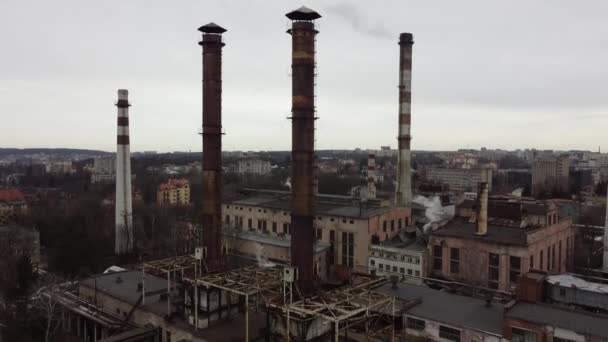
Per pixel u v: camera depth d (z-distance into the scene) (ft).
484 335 118.62
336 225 232.73
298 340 124.98
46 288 176.76
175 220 346.95
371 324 138.00
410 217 254.68
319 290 132.98
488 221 208.13
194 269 156.15
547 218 200.54
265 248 232.12
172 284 177.17
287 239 238.48
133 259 282.36
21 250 247.70
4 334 161.68
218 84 159.53
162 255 287.07
